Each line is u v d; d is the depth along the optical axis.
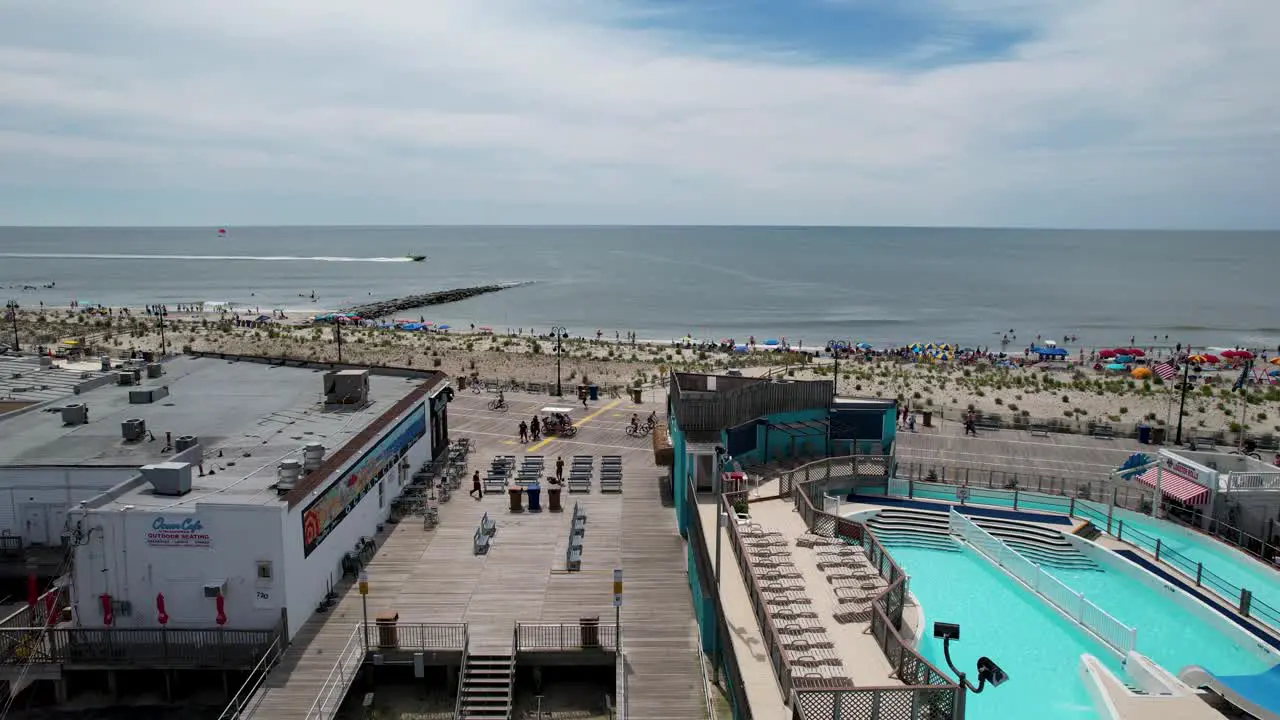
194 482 24.00
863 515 33.78
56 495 25.27
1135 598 28.09
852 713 15.59
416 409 35.94
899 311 140.88
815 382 37.69
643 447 42.50
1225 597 27.00
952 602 27.58
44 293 158.75
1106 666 23.52
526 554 28.41
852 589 23.33
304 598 23.14
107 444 28.12
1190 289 185.88
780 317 131.50
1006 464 44.19
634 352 85.31
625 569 27.30
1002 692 22.06
